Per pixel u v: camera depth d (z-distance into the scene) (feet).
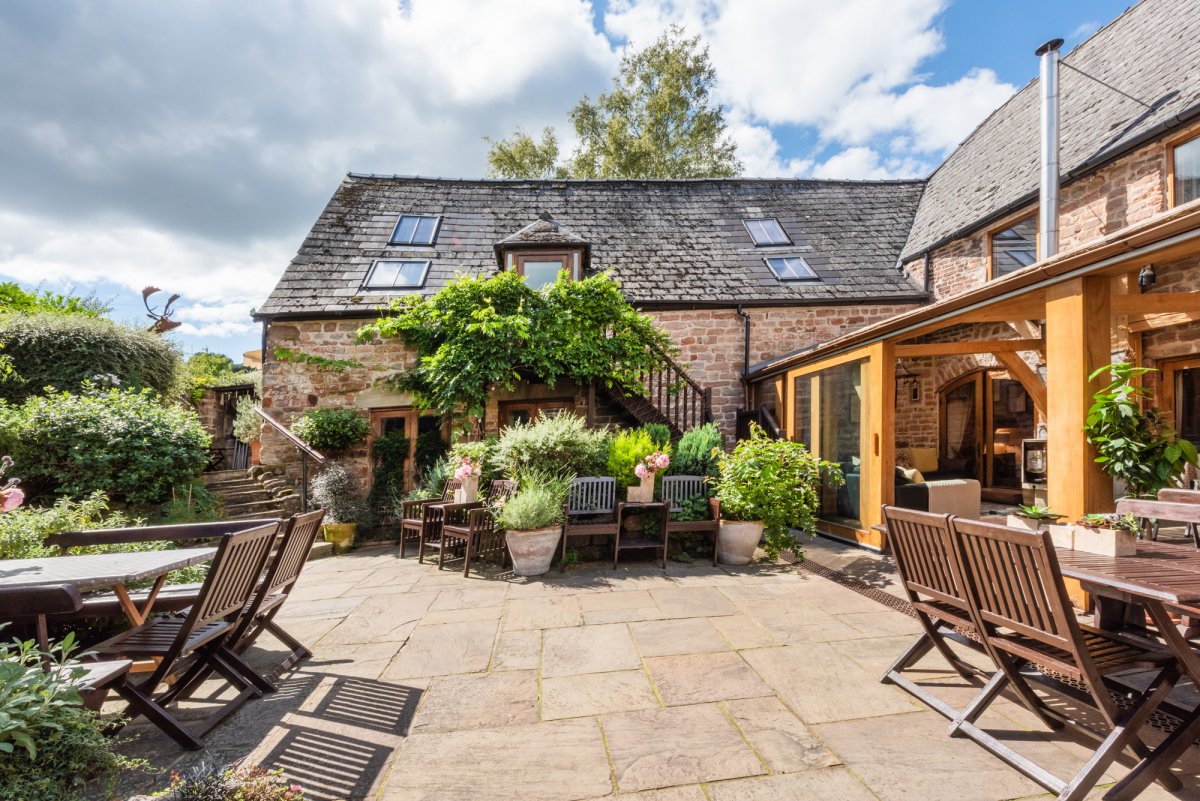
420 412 26.55
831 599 13.15
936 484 19.52
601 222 33.73
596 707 8.03
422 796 6.03
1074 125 23.07
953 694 8.23
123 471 21.12
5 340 25.16
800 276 30.94
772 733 7.22
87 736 5.55
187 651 7.65
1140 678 8.68
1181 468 10.31
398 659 10.06
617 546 16.52
